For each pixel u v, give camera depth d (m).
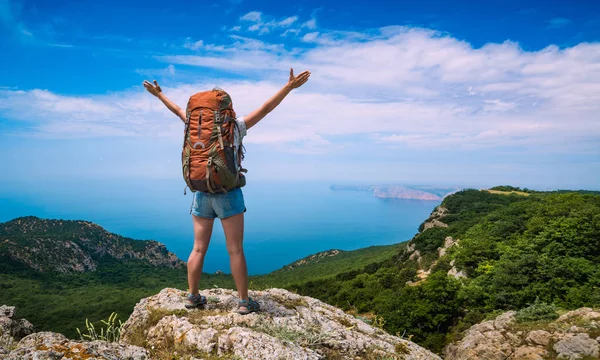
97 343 3.08
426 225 75.88
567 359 14.26
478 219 57.12
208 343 3.45
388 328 30.27
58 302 83.06
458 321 28.75
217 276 108.88
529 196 79.12
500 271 30.83
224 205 3.83
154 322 4.01
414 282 45.22
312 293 53.25
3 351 2.84
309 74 3.97
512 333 17.20
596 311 16.17
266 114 4.01
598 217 32.81
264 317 4.05
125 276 132.75
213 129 3.65
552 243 32.69
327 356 3.63
